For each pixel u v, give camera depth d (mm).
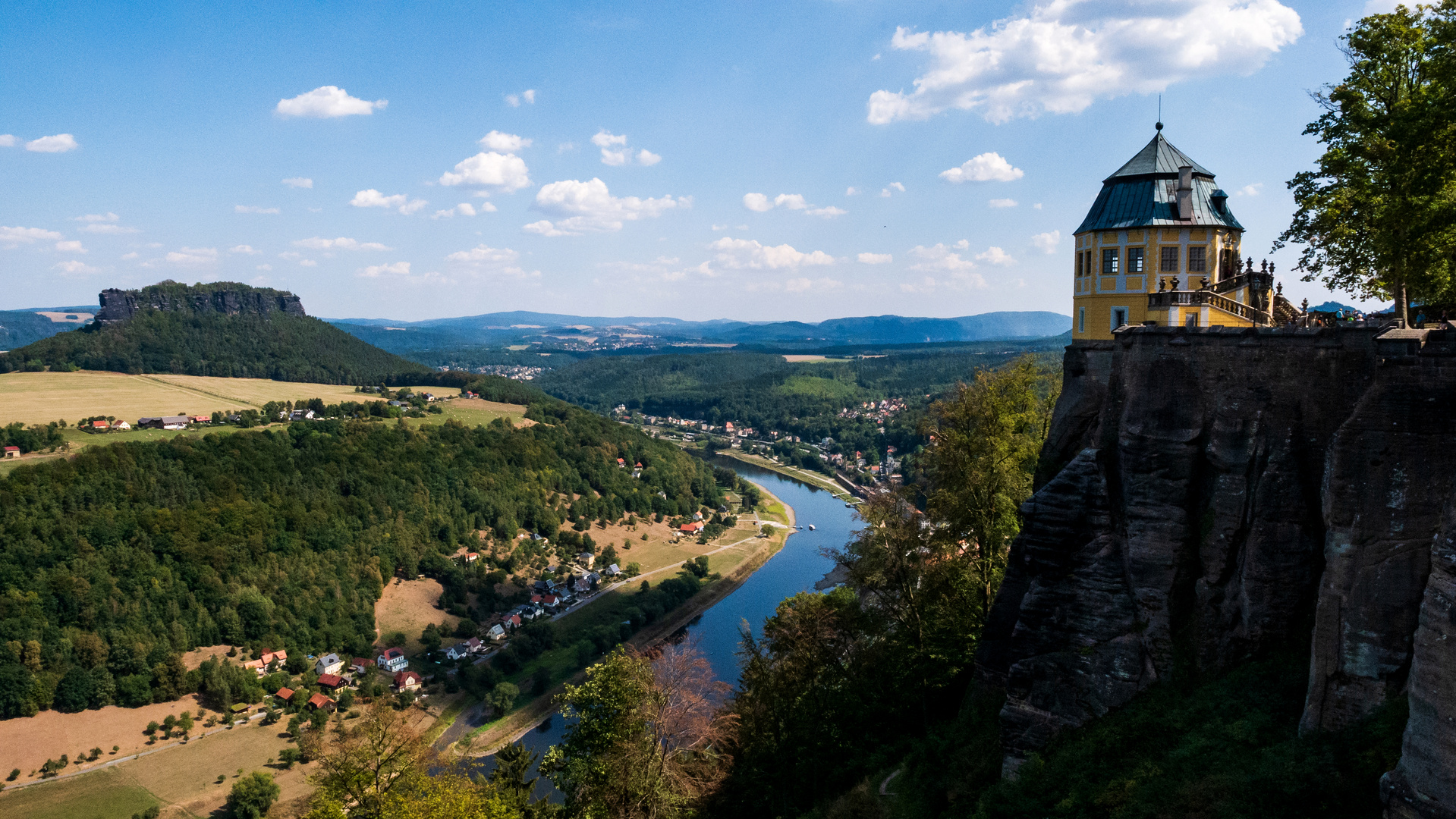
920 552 47375
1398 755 19922
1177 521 29453
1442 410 20828
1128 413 31266
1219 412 28609
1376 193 33688
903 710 45250
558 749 51844
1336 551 22547
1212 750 24438
